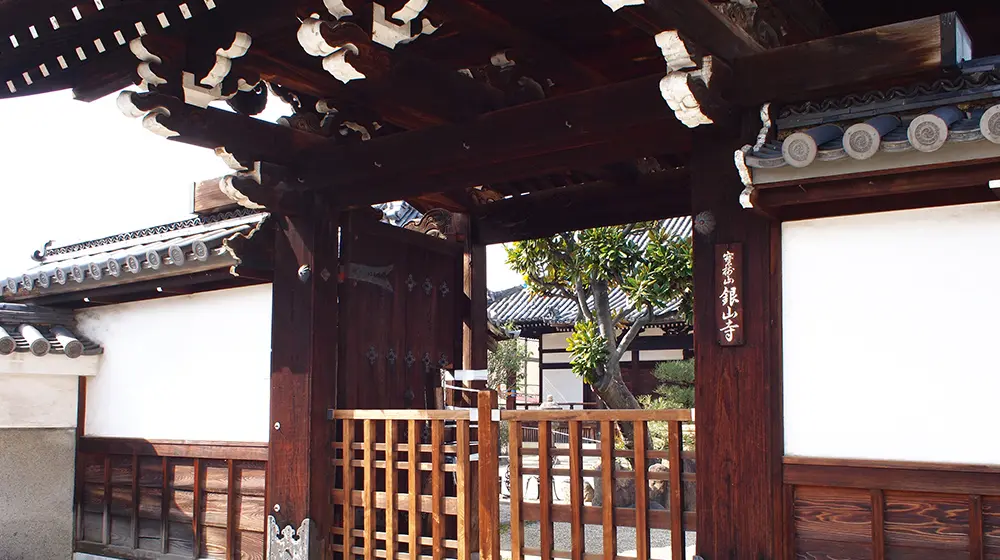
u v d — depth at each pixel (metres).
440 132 5.22
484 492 5.11
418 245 6.81
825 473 4.00
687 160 6.99
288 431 5.81
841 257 4.09
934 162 3.38
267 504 5.89
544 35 4.93
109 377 7.23
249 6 4.36
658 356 19.53
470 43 5.10
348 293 6.08
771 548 4.03
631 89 4.51
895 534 3.87
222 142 5.22
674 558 4.45
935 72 3.62
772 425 4.10
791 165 3.64
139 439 6.83
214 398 6.46
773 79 3.96
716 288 4.30
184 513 6.52
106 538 6.99
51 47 4.71
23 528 6.92
